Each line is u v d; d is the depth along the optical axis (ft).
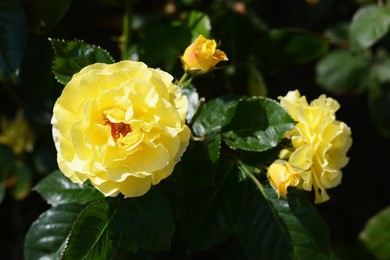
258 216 2.10
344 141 2.04
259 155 2.06
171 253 2.25
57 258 2.12
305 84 3.10
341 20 2.95
